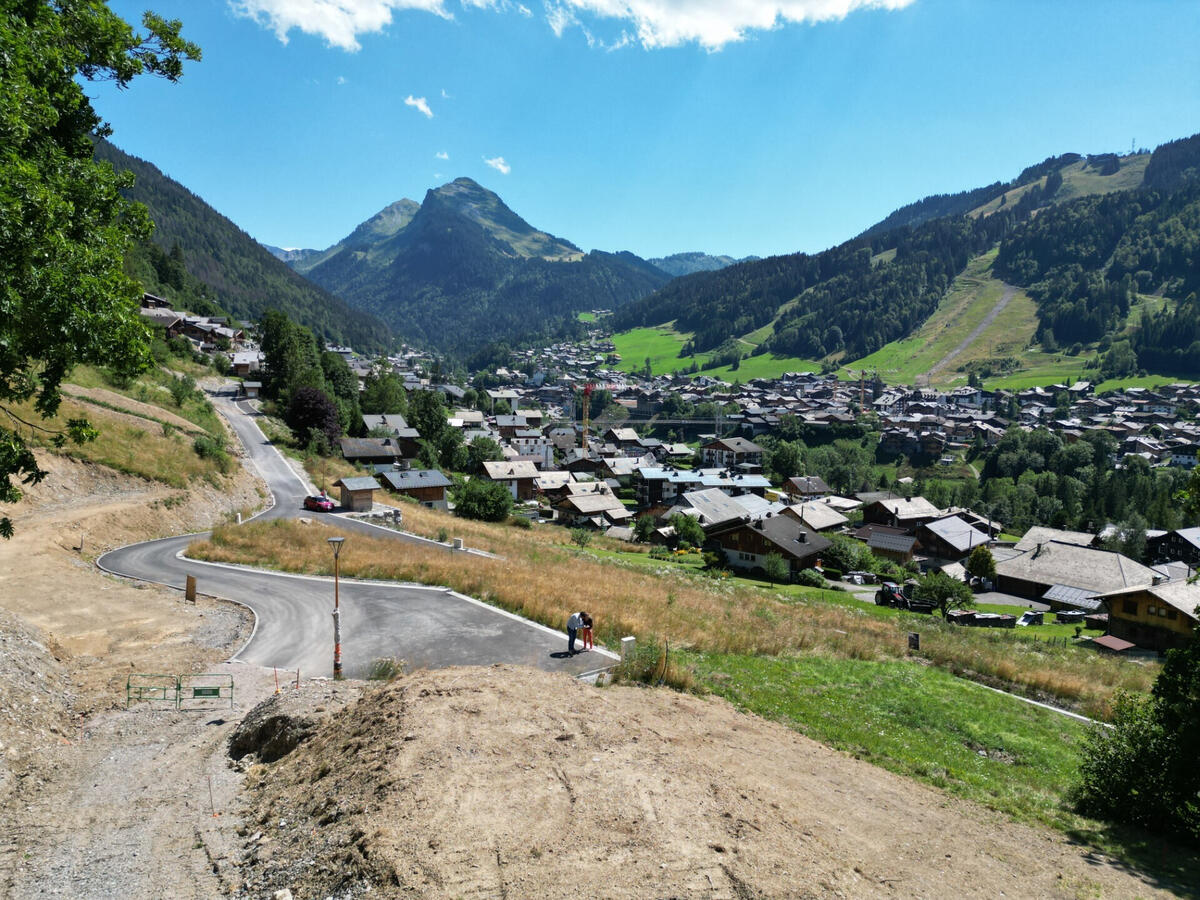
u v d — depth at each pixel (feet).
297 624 84.99
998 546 261.44
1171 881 36.96
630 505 348.59
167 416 202.08
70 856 32.12
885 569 217.77
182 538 133.90
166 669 66.39
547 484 331.16
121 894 28.63
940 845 37.09
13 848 33.01
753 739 51.26
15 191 35.17
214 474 175.63
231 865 30.68
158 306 426.92
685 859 27.45
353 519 174.70
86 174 47.24
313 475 221.05
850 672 79.05
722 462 472.44
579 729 39.63
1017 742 62.23
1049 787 53.47
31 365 46.88
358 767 34.42
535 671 50.55
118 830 34.94
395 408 379.96
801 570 198.70
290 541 133.59
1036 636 145.28
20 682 51.67
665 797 32.55
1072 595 186.80
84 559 109.91
